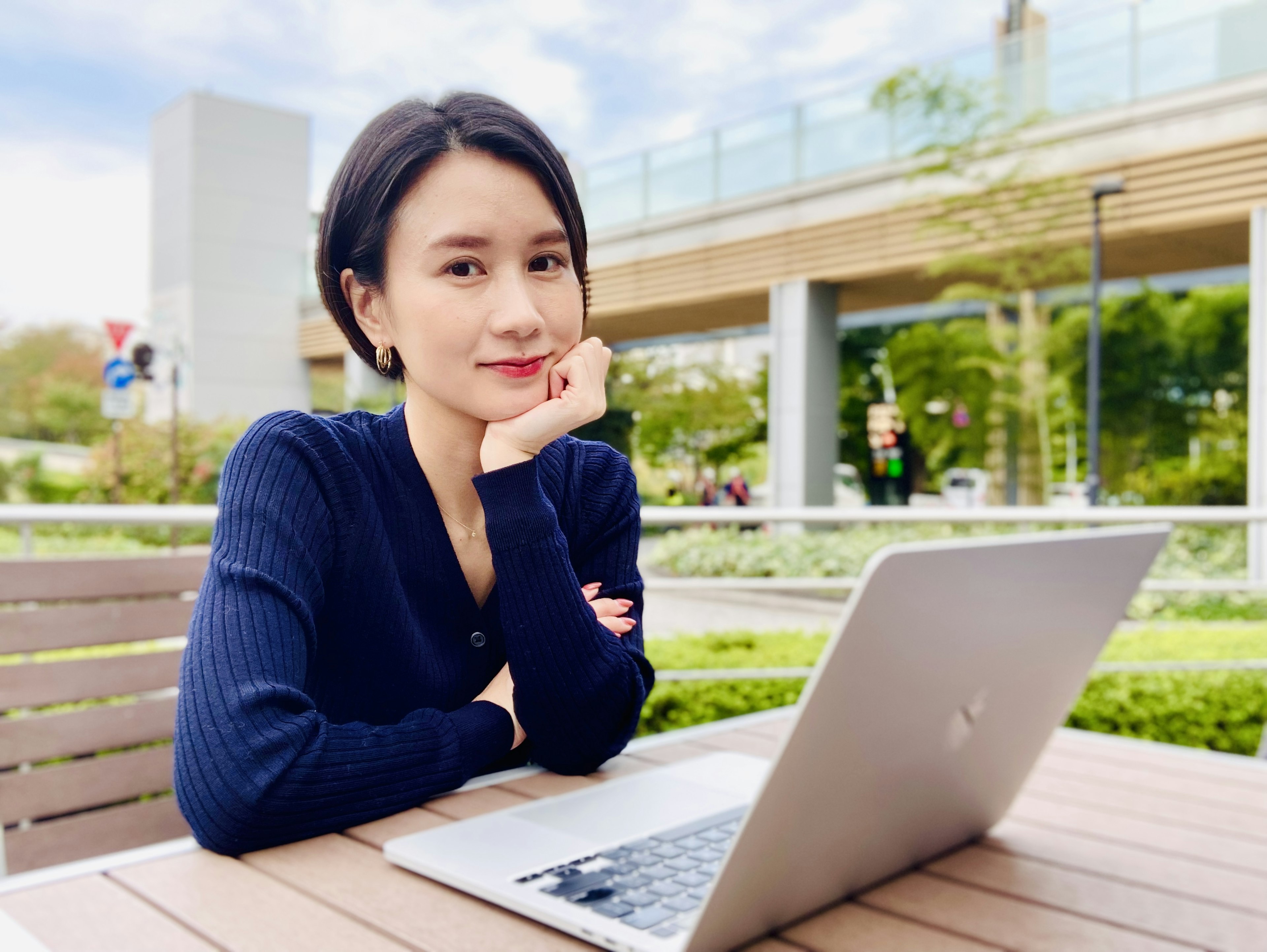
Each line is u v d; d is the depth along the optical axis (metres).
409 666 1.00
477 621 1.06
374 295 0.94
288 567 0.90
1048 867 0.78
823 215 13.36
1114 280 13.80
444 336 0.90
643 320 16.41
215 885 0.68
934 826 0.75
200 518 1.93
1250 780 1.04
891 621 0.55
